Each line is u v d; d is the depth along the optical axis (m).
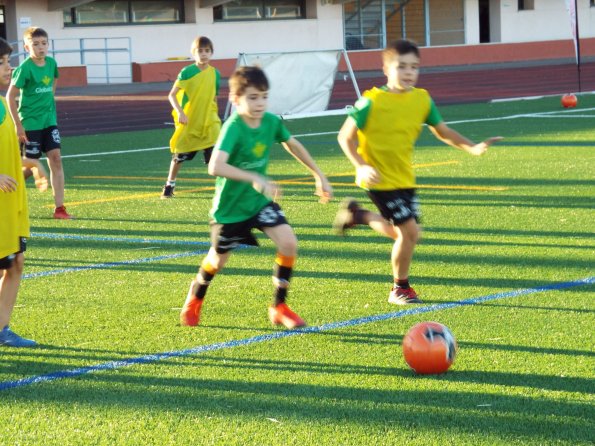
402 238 8.20
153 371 6.80
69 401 6.25
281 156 20.23
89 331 7.80
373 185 8.12
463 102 33.41
